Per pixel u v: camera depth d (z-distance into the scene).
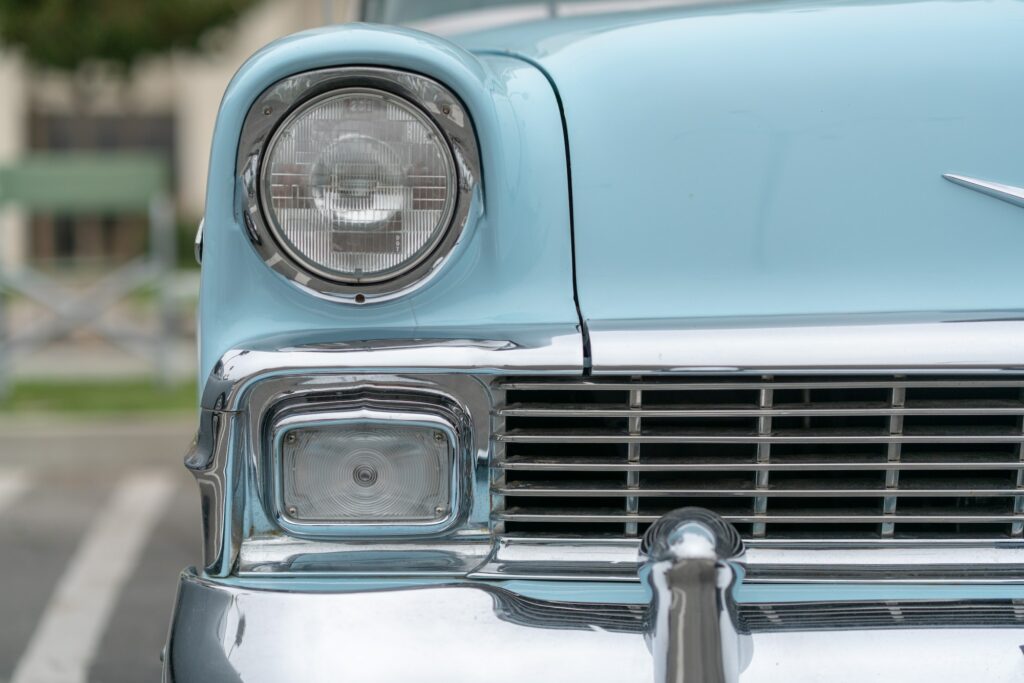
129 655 4.32
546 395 3.04
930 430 3.05
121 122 19.61
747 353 2.98
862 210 3.07
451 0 3.64
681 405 3.03
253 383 2.98
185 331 11.51
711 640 2.89
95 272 9.99
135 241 18.28
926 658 2.95
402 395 3.00
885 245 3.07
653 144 3.08
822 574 3.03
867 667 2.94
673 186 3.07
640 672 2.93
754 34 3.14
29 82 18.88
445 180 2.99
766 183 3.07
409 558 3.04
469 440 3.02
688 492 3.03
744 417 3.04
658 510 3.06
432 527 3.03
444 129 2.99
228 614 2.96
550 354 2.98
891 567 3.04
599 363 2.97
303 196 2.99
